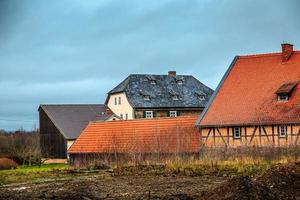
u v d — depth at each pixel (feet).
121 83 316.19
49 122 276.62
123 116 304.50
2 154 221.05
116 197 78.89
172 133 177.58
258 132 171.22
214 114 181.88
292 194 71.10
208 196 71.05
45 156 267.80
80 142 201.05
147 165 135.03
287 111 168.76
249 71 195.31
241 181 69.97
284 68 188.44
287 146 143.33
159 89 309.22
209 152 155.02
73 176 126.93
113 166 148.46
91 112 288.10
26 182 113.91
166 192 82.99
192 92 316.60
